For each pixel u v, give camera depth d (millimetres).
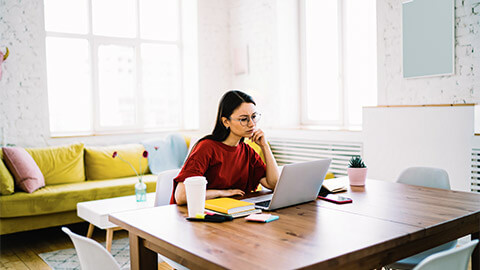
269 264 1163
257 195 2143
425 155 3504
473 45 3410
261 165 2311
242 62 5723
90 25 5188
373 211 1774
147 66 5688
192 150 2113
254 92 5578
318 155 4566
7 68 4527
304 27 5312
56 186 4105
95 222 3078
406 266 1921
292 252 1263
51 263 3217
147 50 5680
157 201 2555
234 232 1491
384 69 4031
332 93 5035
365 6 4621
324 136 4488
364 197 2066
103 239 3811
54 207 3750
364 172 2371
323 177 1980
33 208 3656
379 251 1342
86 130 5242
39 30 4695
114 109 5434
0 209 3531
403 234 1429
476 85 3404
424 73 3717
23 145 4648
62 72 5051
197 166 2010
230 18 5922
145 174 4910
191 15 5777
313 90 5270
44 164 4258
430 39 3666
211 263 1195
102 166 4602
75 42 5117
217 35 5863
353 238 1394
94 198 3959
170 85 5910
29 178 3807
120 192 4102
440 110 3389
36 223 3711
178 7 5938
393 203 1924
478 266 1843
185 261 1392
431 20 3648
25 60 4629
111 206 3285
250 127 2102
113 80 5410
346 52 4852
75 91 5145
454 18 3506
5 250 3574
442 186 2439
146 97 5691
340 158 4312
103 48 5316
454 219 1624
